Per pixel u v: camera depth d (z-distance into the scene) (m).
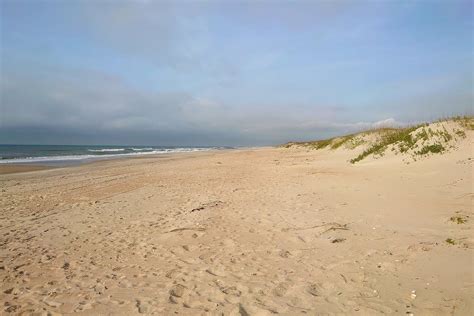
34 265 5.20
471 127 11.65
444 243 4.79
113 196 10.87
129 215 8.18
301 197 9.02
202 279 4.49
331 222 6.45
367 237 5.48
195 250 5.61
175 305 3.81
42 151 61.25
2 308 3.87
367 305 3.49
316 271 4.48
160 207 8.88
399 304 3.43
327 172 13.77
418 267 4.19
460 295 3.40
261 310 3.58
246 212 7.80
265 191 10.30
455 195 7.36
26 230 7.15
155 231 6.74
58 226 7.42
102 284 4.46
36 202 10.21
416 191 8.23
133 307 3.79
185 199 9.75
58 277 4.73
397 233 5.49
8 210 9.14
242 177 14.16
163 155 41.91
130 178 15.45
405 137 14.23
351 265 4.53
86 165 25.09
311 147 33.94
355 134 23.92
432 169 9.95
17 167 23.45
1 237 6.67
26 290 4.34
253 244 5.75
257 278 4.42
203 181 13.41
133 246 5.95
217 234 6.34
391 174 10.82
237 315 3.49
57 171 20.25
